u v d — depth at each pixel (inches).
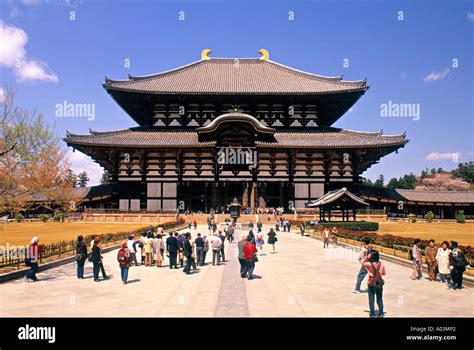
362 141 3159.5
